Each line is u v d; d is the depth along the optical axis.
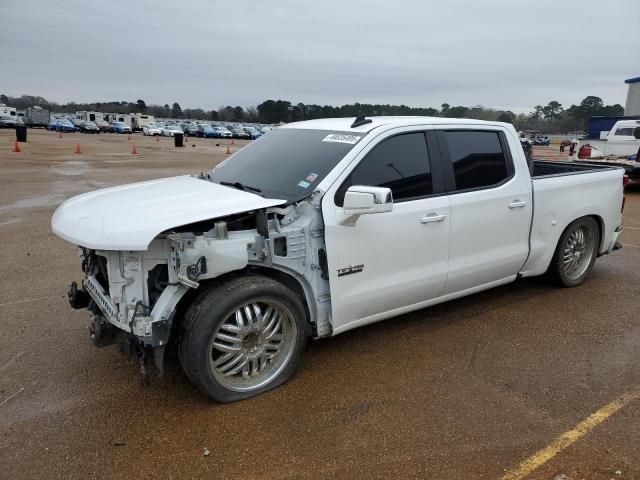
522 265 5.02
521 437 3.11
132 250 3.03
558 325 4.72
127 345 3.31
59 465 2.85
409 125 4.16
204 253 3.14
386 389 3.63
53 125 65.62
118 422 3.23
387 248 3.92
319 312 3.76
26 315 4.85
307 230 3.58
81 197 3.99
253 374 3.54
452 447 3.01
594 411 3.37
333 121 4.60
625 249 7.54
